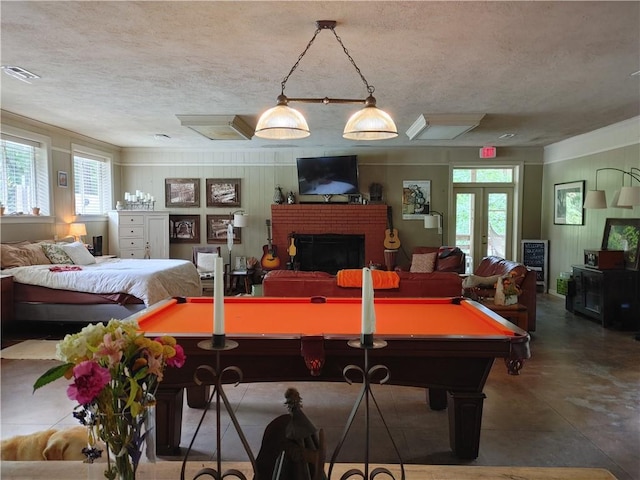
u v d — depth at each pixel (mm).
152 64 3537
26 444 1490
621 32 2891
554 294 7492
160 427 2398
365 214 7828
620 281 5262
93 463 1056
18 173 5656
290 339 2105
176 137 6992
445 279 4020
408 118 5496
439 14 2627
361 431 2717
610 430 2738
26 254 5191
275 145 7766
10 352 4215
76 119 5660
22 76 3861
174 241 8273
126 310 4746
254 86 4137
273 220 7891
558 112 5160
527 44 3102
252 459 1014
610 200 5996
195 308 2932
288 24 2775
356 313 2783
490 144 7617
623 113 5219
